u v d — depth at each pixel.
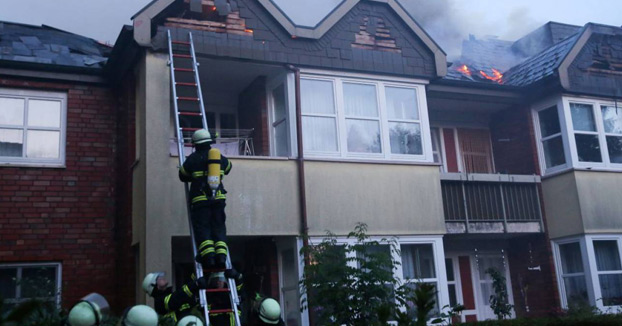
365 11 11.47
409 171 11.09
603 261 12.36
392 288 9.80
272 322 6.46
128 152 10.27
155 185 9.21
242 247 11.84
